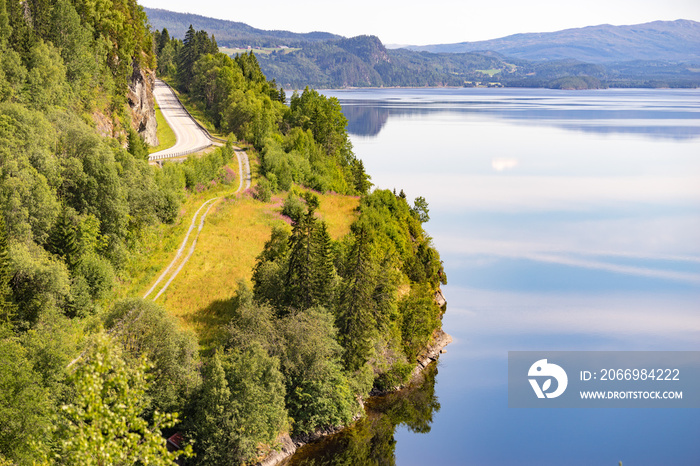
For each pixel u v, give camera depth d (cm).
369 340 6059
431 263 9806
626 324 9925
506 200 19400
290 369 5344
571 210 18512
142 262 6912
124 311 4684
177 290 6388
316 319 5556
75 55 8988
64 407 2278
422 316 7256
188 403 4553
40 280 4953
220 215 8738
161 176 8300
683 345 9100
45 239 5572
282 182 11038
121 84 10469
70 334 4981
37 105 7456
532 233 15750
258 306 5616
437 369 7269
